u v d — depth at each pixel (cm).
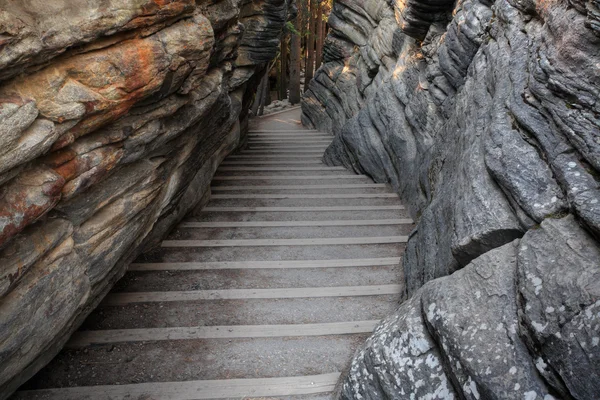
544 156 268
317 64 2023
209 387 321
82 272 244
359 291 443
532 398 200
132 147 256
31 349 216
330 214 619
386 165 745
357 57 1161
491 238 281
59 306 227
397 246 534
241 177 780
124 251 298
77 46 199
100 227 251
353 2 1141
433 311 258
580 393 183
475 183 318
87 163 220
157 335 371
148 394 314
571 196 231
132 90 225
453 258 324
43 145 181
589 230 219
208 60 306
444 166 455
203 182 601
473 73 450
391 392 264
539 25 337
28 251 196
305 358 355
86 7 195
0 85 169
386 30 914
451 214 350
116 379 328
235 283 450
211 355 355
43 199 191
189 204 564
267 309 412
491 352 220
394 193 701
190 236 540
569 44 257
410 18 666
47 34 178
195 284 445
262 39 786
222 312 405
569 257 216
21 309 196
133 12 217
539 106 283
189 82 293
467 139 389
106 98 212
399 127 702
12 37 161
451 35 559
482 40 466
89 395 311
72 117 196
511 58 347
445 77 591
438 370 252
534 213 253
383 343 285
